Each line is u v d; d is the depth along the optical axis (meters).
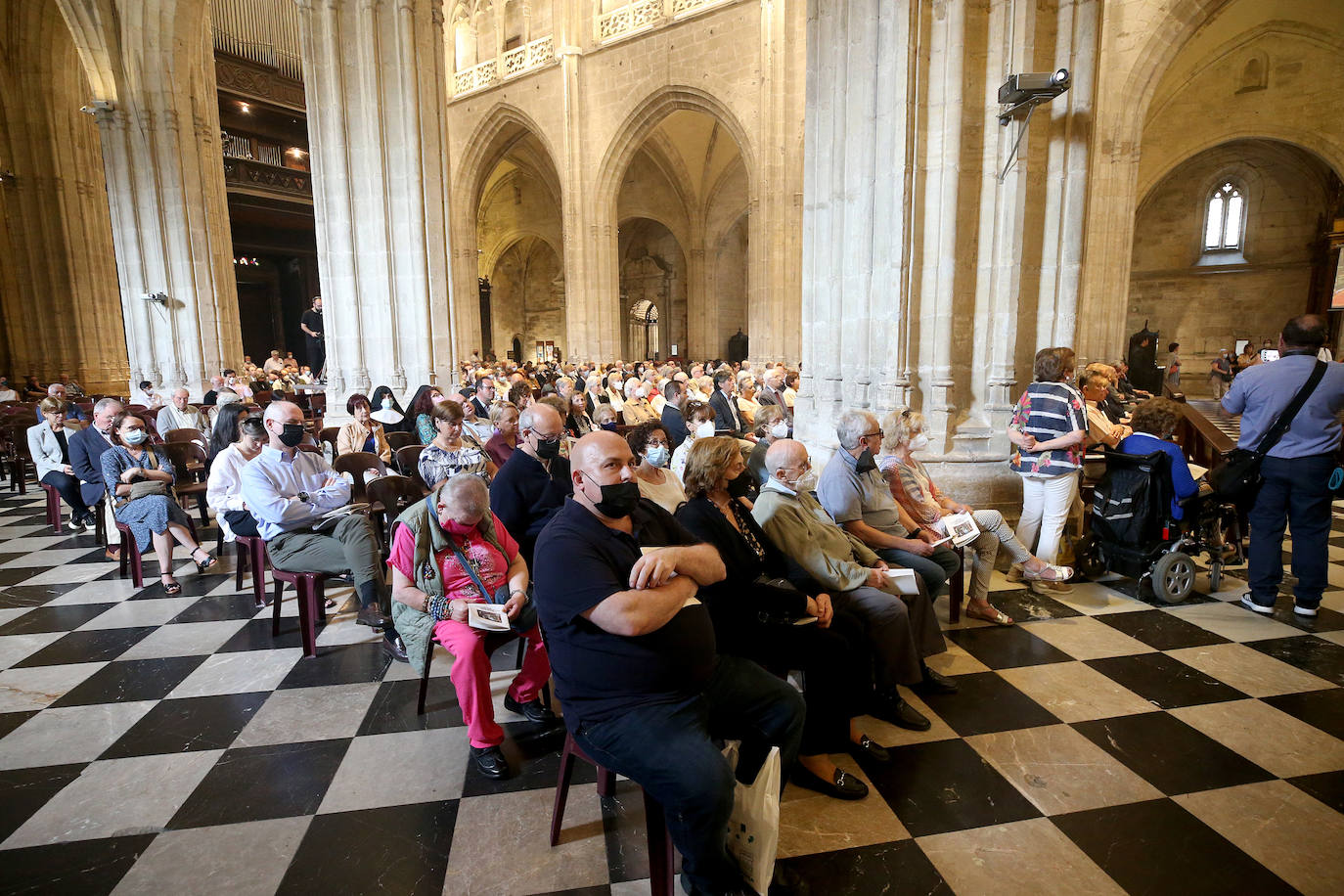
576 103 22.50
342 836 2.46
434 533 3.14
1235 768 2.77
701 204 27.14
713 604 2.71
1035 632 4.11
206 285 13.38
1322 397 3.98
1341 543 5.78
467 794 2.71
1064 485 4.71
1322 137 15.62
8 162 16.25
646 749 1.98
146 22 12.32
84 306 17.19
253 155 23.36
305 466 4.60
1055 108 5.56
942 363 5.86
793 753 2.37
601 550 2.15
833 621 2.95
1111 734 3.03
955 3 5.50
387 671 3.77
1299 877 2.19
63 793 2.71
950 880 2.21
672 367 14.91
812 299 7.27
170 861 2.35
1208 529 4.84
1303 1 13.75
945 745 2.96
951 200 5.70
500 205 33.34
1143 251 20.56
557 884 2.23
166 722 3.25
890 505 3.95
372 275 9.09
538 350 33.28
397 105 8.89
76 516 6.85
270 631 4.33
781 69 18.00
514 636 3.14
